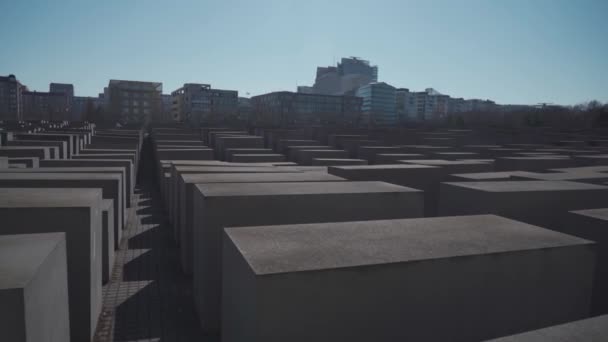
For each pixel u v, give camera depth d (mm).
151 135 44500
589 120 57750
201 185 7742
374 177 11445
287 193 6855
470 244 4566
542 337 2557
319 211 6934
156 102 112125
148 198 18516
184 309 7578
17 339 3486
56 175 10047
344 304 3812
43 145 18875
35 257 4156
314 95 120938
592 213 6617
